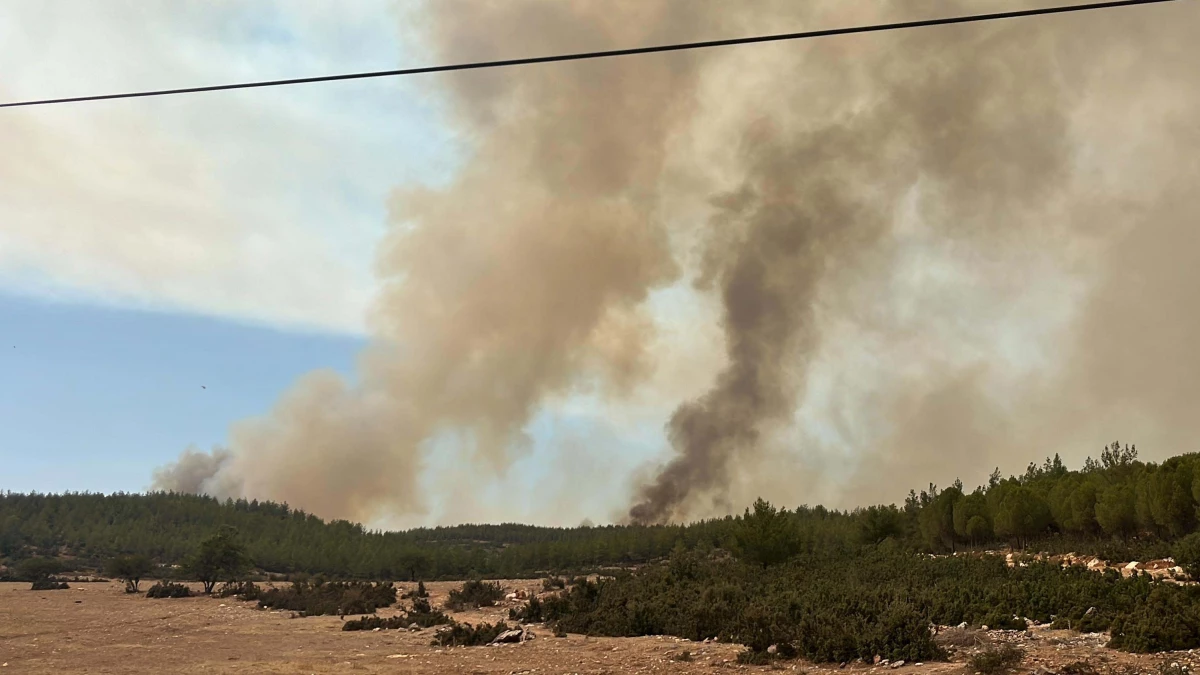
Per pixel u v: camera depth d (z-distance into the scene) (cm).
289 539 15938
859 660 1823
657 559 11438
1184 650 1633
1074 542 4984
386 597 5259
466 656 2317
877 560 4372
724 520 11569
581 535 19050
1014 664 1569
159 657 2444
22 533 14638
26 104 1262
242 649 2689
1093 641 1845
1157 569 3212
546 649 2409
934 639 1906
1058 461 7788
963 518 6188
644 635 2753
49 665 2245
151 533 15888
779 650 1967
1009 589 2505
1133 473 6044
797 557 4766
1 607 5216
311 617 4472
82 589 8156
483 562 12331
